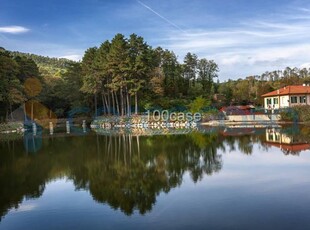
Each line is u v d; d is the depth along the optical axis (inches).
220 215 412.5
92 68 2645.2
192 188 545.3
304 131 1423.5
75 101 3125.0
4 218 441.4
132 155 927.7
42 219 432.8
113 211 449.7
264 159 781.3
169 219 408.8
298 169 653.9
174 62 3444.9
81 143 1295.5
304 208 423.5
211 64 4087.1
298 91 2450.8
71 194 544.7
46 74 4446.4
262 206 438.0
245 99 3757.4
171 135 1496.1
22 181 653.3
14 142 1435.8
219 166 718.5
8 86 2364.7
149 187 566.3
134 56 2508.6
